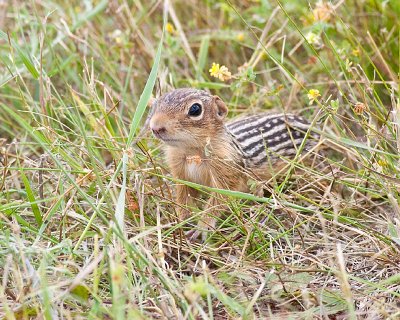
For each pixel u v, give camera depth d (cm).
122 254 899
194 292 817
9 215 1042
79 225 1048
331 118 1152
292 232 1085
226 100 1473
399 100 1102
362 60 1359
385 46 1373
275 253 1028
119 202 923
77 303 898
